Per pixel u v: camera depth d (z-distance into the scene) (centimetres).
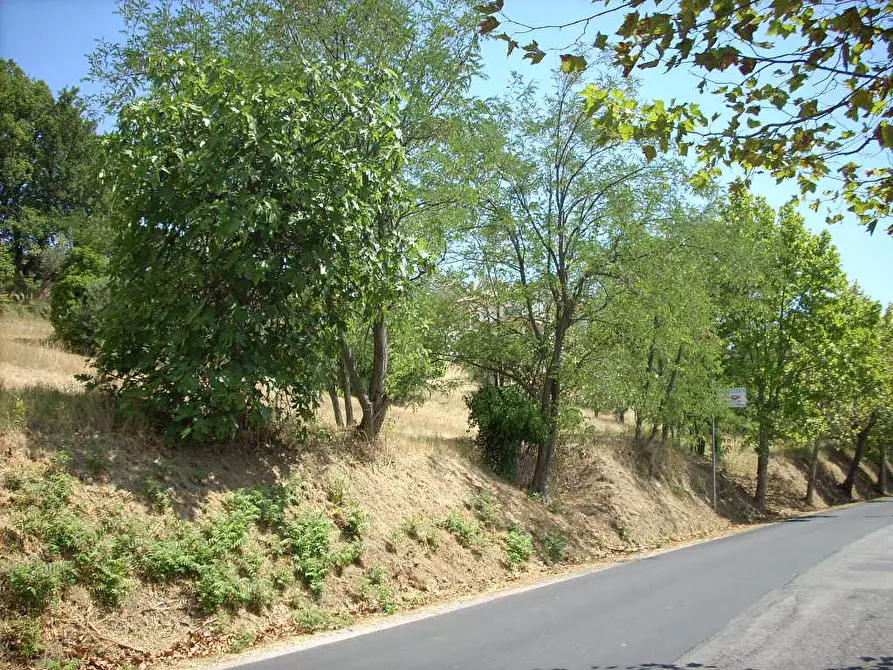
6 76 3944
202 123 1002
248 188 1005
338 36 1333
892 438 4319
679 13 529
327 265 1039
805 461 4347
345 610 921
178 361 962
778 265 2967
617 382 1936
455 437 1948
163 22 1315
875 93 563
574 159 1802
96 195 4003
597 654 689
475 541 1313
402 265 1136
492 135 1591
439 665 654
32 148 3938
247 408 1031
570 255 1809
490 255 1792
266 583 845
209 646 724
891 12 516
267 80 1059
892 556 1395
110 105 1325
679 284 1761
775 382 3052
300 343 1078
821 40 531
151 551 774
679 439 2889
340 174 1066
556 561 1488
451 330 1844
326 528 1000
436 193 1424
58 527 711
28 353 1343
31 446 820
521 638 762
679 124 619
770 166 643
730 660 666
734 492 3023
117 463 880
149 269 1038
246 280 1029
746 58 551
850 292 3388
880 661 666
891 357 3734
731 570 1245
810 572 1194
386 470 1343
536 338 1853
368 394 1442
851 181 666
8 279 3488
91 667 632
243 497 954
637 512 2016
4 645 605
